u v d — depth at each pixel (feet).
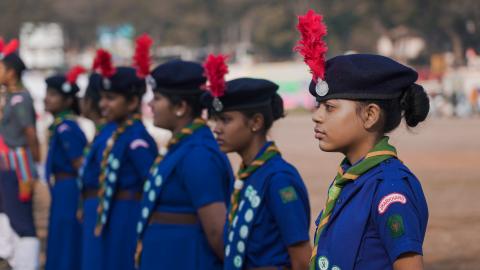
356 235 14.78
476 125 153.58
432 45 304.50
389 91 15.01
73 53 403.75
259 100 21.07
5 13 347.97
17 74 36.86
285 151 107.04
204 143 24.11
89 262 30.25
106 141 31.22
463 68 255.91
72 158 37.09
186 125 24.67
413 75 15.08
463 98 194.08
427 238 50.01
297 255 20.07
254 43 368.48
